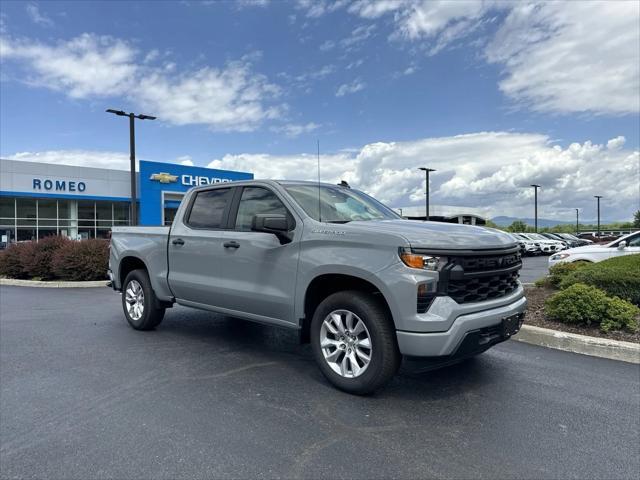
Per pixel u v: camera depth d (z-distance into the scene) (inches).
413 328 142.3
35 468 116.1
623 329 240.5
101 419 144.2
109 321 294.0
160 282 240.7
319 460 118.5
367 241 153.9
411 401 156.9
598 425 139.1
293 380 177.9
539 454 121.6
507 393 164.9
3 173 1124.5
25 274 599.8
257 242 188.7
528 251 1246.3
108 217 1325.0
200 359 206.1
